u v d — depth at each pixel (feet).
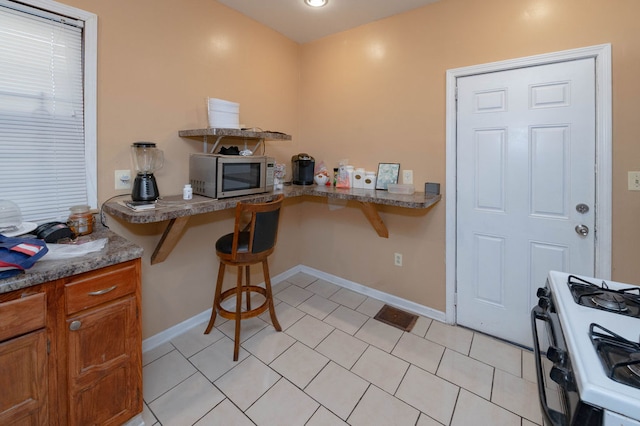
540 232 6.40
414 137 7.82
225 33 7.63
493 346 6.79
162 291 6.89
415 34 7.62
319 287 9.77
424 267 8.02
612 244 5.69
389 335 7.21
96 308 4.10
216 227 7.95
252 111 8.51
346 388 5.58
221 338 7.09
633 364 2.08
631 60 5.33
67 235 4.66
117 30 5.70
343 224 9.65
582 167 5.89
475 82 6.86
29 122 4.93
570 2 5.75
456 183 7.32
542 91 6.15
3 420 3.44
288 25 8.63
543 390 2.59
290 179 10.07
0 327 3.34
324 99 9.57
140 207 5.38
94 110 5.50
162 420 4.88
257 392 5.48
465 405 5.20
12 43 4.68
